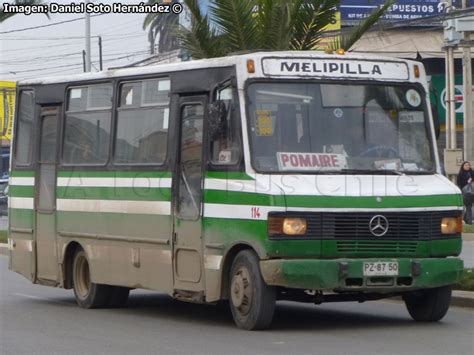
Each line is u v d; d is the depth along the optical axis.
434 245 18.52
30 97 25.31
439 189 18.73
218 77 19.03
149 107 21.11
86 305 23.25
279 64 18.73
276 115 18.52
